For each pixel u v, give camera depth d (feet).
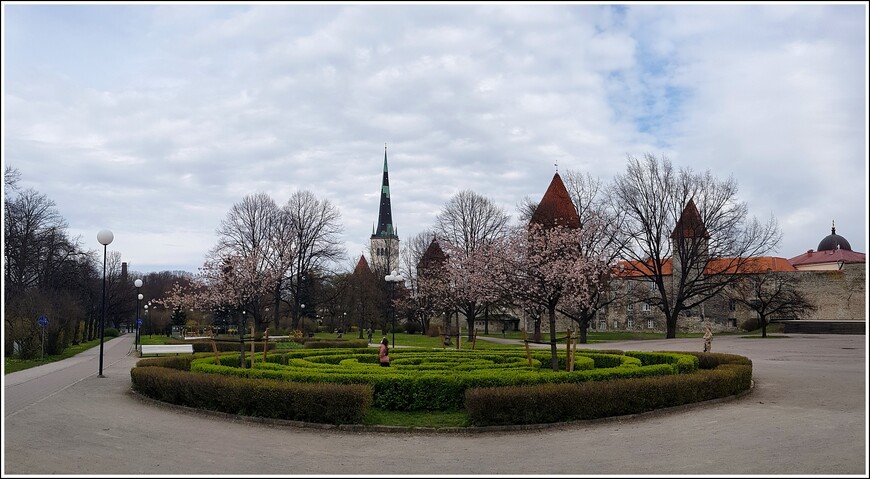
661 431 39.27
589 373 51.62
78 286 185.98
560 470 30.55
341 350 83.61
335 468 31.65
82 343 188.34
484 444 37.37
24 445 35.53
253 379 47.39
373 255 293.43
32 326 109.29
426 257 195.42
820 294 211.41
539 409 41.86
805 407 46.42
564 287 66.69
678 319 240.53
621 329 254.47
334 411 42.45
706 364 73.36
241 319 82.74
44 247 156.04
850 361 86.84
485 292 112.57
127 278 283.79
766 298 186.70
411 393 47.37
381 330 227.61
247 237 184.75
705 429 39.27
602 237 153.38
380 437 39.63
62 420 43.78
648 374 55.62
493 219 195.00
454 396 47.19
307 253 191.11
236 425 43.37
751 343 132.46
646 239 168.55
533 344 156.46
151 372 54.54
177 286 137.90
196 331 201.67
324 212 194.90
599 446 35.65
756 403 49.32
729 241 161.48
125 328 339.16
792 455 31.68
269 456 34.32
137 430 40.91
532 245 77.77
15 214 146.61
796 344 126.93
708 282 179.73
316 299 211.00
